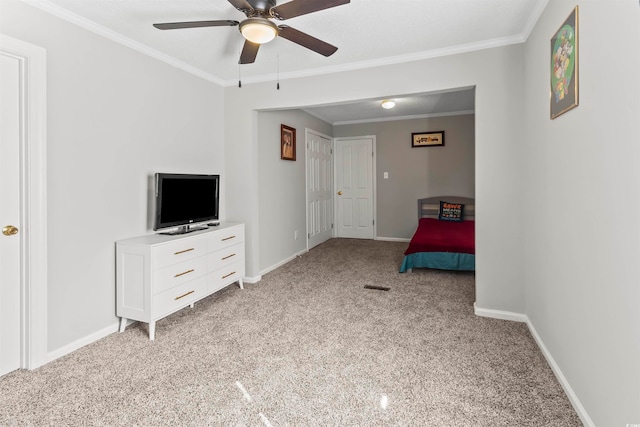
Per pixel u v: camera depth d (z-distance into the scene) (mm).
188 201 2975
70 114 2205
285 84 3461
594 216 1406
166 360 2105
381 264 4523
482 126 2705
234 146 3738
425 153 5934
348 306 3012
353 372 1955
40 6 2021
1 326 1950
